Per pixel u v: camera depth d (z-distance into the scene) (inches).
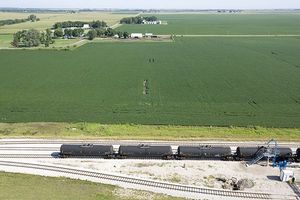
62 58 6845.5
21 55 7180.1
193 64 6220.5
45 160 2637.8
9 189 2107.5
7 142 2928.2
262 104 3949.3
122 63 6338.6
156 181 2347.4
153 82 4953.3
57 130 3206.2
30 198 1985.7
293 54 7199.8
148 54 7298.2
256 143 2942.9
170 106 3878.0
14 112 3683.6
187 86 4726.9
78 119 3481.8
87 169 2502.5
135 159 2657.5
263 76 5275.6
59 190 2134.6
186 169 2516.0
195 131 3193.9
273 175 2455.7
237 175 2439.7
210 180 2370.8
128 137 3038.9
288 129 3245.6
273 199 2153.1
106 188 2220.7
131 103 3988.7
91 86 4741.6
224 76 5285.4
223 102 4023.1
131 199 2080.5
